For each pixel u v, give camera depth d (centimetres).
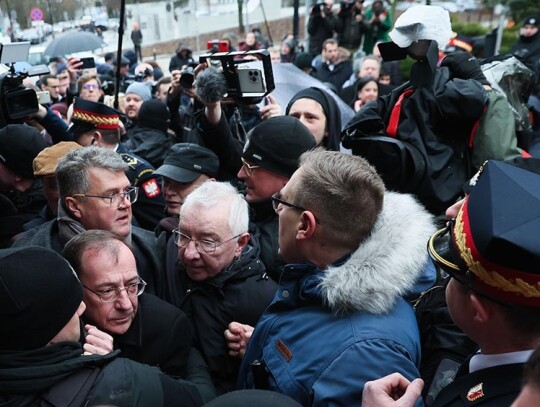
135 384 141
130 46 1148
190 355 201
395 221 153
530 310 112
